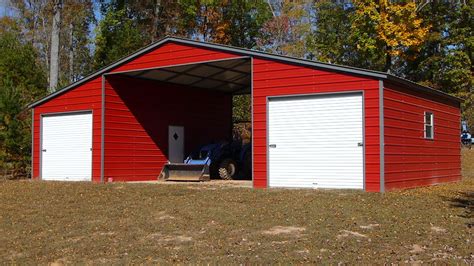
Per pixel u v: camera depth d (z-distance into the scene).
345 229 9.16
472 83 30.62
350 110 14.41
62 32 42.28
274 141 15.59
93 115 19.45
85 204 12.67
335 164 14.62
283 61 15.45
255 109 15.88
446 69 31.58
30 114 23.62
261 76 15.84
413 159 16.09
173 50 17.81
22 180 20.34
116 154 19.47
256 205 11.87
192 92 23.23
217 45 16.69
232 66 18.70
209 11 36.62
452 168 20.19
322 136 14.85
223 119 25.05
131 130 20.16
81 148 19.89
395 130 14.73
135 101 20.41
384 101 14.06
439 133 18.75
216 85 22.94
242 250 7.75
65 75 43.62
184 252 7.71
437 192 14.46
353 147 14.34
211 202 12.41
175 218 10.49
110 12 35.00
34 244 8.49
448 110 19.95
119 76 19.81
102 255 7.71
